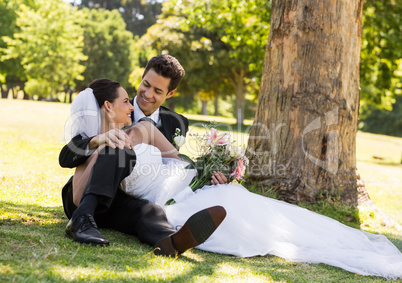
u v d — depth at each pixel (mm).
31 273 2443
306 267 3527
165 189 3979
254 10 16750
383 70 19688
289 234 3918
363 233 4469
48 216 4270
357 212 6074
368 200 6543
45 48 44531
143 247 3439
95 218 3844
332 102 6348
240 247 3703
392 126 63062
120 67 60125
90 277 2531
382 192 9133
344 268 3605
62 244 3172
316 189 6270
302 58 6391
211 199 3832
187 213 3801
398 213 7020
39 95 64875
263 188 6375
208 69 38719
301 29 6391
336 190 6293
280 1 6578
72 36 46938
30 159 8992
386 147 29609
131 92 61938
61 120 21797
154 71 4676
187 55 38375
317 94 6344
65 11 46500
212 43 38188
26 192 5559
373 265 3598
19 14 44219
